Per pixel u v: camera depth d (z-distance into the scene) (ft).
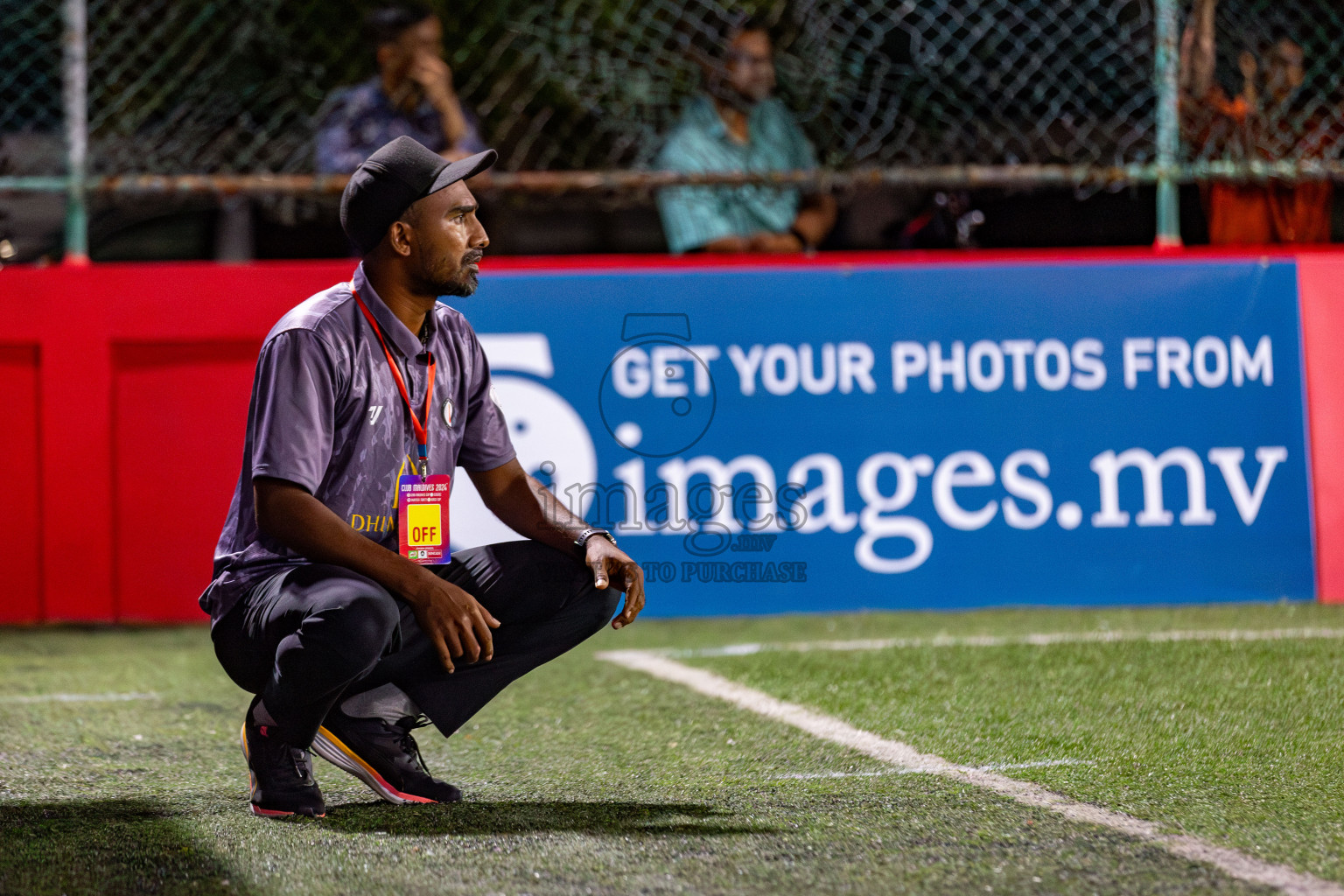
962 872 21.47
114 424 50.85
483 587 26.76
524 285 51.08
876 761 29.35
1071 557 52.34
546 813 25.61
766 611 51.72
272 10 57.93
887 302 52.11
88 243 56.80
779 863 22.16
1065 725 32.37
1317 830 23.35
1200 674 38.37
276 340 25.17
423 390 26.55
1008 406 52.29
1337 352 53.16
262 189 52.21
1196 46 55.47
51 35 56.03
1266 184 56.39
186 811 26.05
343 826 24.86
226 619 25.77
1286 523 52.90
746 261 51.88
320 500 25.73
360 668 24.09
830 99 58.85
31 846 23.70
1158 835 23.22
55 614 50.80
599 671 41.34
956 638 45.85
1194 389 52.65
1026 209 58.59
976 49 58.18
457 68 60.64
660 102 59.93
